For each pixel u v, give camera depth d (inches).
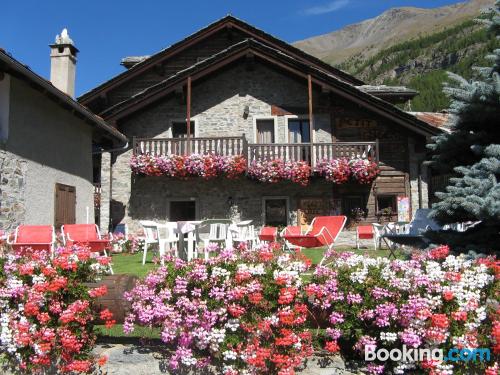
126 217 533.6
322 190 531.8
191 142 522.3
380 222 530.3
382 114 518.9
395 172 538.3
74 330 130.0
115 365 133.9
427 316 116.6
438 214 207.6
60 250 141.6
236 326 123.9
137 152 519.2
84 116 394.6
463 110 213.9
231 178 525.0
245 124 547.5
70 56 478.3
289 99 550.0
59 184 376.5
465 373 119.6
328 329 124.8
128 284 139.0
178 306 126.3
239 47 516.7
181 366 130.3
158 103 551.2
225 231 324.5
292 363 122.3
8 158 302.7
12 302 131.3
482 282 121.9
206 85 553.0
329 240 281.1
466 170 200.8
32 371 129.7
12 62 268.7
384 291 122.4
